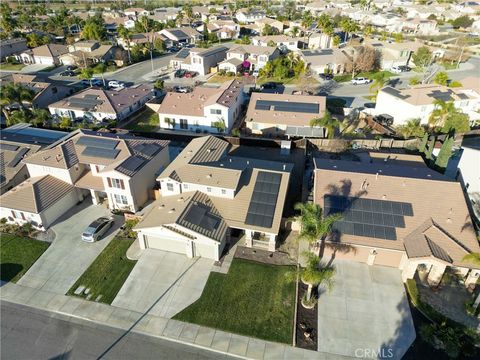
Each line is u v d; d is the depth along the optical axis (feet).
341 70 306.76
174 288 104.27
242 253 115.75
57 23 460.96
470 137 190.29
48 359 86.33
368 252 109.19
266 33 438.40
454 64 336.08
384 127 201.57
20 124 183.83
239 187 123.85
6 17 437.17
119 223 130.62
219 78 301.84
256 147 185.06
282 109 205.05
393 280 105.81
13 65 343.67
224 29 443.73
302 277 93.15
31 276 108.99
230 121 207.21
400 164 147.74
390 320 94.53
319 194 118.52
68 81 299.17
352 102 245.04
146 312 97.55
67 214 135.74
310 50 323.78
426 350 87.30
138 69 331.16
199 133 205.67
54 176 138.21
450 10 559.38
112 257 115.44
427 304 97.76
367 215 111.45
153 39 395.14
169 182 123.13
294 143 181.37
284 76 294.87
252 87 275.59
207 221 112.78
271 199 119.55
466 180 138.41
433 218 108.27
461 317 95.14
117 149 141.90
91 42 357.61
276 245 118.62
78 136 150.30
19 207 124.36
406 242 104.22
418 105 197.36
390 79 291.79
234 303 99.66
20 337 91.45
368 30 437.99
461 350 86.99
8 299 101.55
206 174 122.83
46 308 98.99
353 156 174.40
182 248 115.24
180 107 210.79
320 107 204.64
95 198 139.74
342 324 93.66
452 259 98.58
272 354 87.04
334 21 502.38
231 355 87.20
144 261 113.60
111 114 213.46
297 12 573.33
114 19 524.11
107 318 96.02
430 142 172.45
